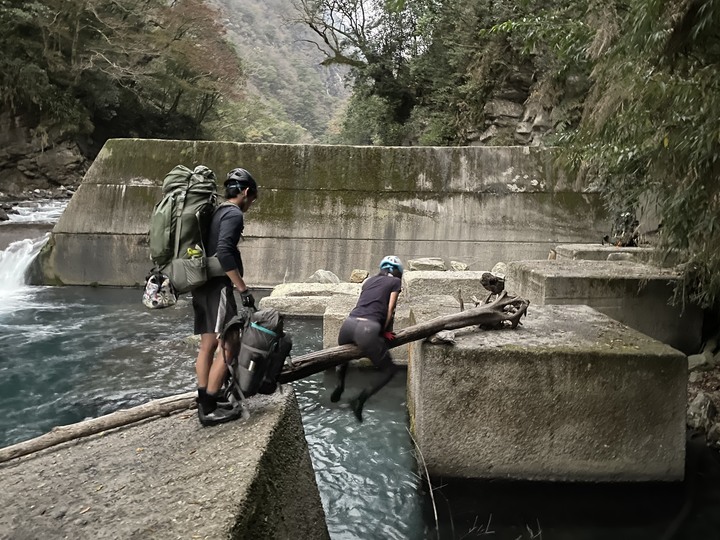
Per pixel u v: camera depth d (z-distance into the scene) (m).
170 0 38.75
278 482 2.75
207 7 35.06
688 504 4.08
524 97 16.67
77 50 29.20
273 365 3.20
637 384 4.09
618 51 4.55
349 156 12.61
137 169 12.62
